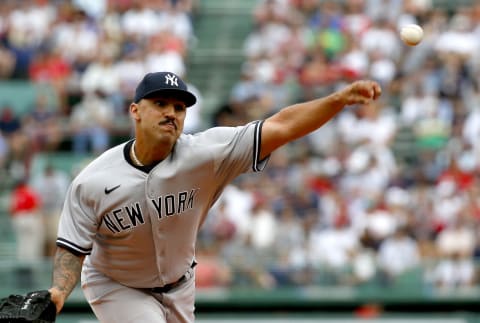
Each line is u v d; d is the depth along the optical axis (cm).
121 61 7069
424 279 5444
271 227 5550
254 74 6844
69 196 2292
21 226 5762
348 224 5588
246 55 7456
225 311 5503
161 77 2214
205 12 7969
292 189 5791
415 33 2309
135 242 2306
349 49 6969
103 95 6744
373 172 5894
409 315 5403
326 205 5678
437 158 6112
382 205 5606
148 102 2220
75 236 2272
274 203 5694
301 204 5694
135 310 2375
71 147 6506
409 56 6906
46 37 7312
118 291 2394
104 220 2288
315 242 5528
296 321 5478
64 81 6906
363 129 6219
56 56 7125
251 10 7975
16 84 6919
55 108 6725
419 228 5547
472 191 5709
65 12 7450
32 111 6694
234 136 2269
